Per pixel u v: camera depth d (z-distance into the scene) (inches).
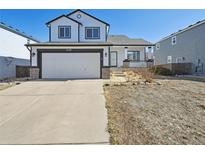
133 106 283.3
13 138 179.2
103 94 368.2
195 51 855.7
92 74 658.8
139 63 969.5
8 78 716.0
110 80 581.6
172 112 255.4
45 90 415.5
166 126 208.2
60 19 772.6
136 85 468.4
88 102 309.0
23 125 211.2
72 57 659.4
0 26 728.3
